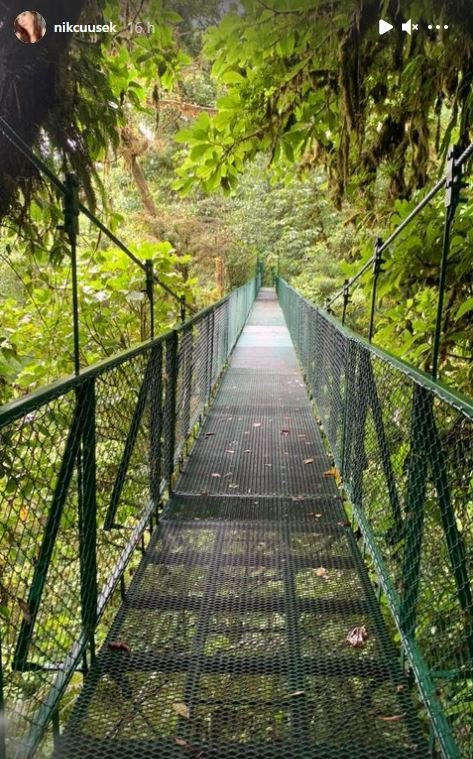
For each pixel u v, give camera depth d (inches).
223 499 113.7
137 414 85.2
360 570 85.2
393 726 55.1
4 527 45.7
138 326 180.9
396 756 51.7
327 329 153.8
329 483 123.4
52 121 91.9
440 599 51.9
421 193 120.7
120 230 327.9
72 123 97.3
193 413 153.4
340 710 57.4
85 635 62.3
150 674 62.8
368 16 97.4
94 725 55.3
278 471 130.8
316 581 82.2
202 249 468.8
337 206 157.1
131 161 334.0
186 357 138.0
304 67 116.9
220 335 238.7
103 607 68.4
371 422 86.7
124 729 54.9
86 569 62.6
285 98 126.7
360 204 157.6
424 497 57.2
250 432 162.9
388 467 73.7
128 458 79.7
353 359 104.1
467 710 44.7
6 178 89.6
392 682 61.2
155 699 59.1
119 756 51.7
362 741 53.3
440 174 108.1
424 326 111.9
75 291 61.9
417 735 53.9
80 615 61.3
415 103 116.7
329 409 145.8
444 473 50.6
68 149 97.4
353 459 102.4
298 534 97.3
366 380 91.0
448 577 50.0
